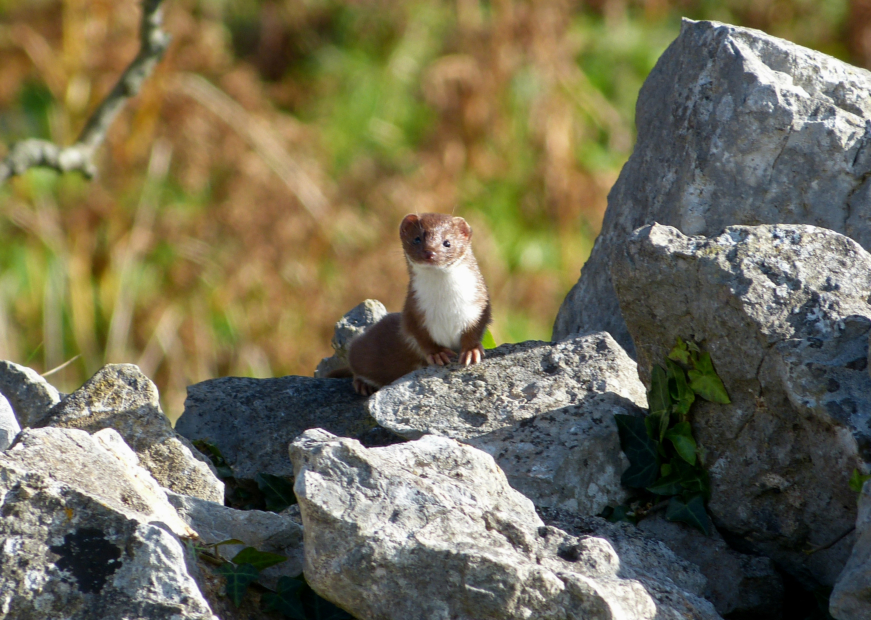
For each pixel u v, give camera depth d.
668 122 9.48
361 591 5.55
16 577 5.41
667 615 5.63
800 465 6.71
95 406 7.77
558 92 25.38
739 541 7.16
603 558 5.87
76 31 23.78
